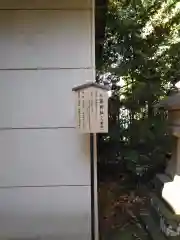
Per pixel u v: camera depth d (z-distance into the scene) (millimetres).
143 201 2539
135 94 2721
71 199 1800
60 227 1802
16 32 1737
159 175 2324
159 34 2969
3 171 1777
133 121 2719
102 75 2830
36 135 1773
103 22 2762
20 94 1758
